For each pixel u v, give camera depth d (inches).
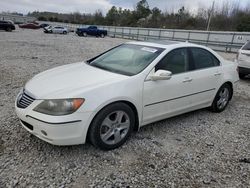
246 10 2397.9
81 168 123.7
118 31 1878.7
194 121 191.6
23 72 321.4
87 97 126.3
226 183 120.4
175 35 1284.4
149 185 115.2
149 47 174.1
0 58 424.2
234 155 145.8
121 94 136.1
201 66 187.5
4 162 124.4
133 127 149.6
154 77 150.2
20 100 136.9
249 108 232.1
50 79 145.3
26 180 112.9
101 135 134.6
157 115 159.9
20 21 3043.8
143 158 135.7
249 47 342.3
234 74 217.5
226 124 190.1
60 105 122.0
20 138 147.0
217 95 205.5
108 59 176.9
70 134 123.7
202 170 129.3
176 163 133.5
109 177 118.6
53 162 127.0
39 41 873.5
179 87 166.7
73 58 480.1
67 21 3631.9
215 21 2427.4
